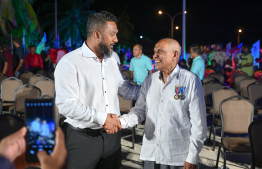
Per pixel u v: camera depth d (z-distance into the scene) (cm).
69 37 3969
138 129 616
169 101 228
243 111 445
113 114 222
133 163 434
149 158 233
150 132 234
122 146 509
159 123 230
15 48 835
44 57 1288
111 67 243
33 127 72
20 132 66
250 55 1012
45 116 73
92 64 230
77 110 215
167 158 228
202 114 226
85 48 230
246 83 743
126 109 554
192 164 224
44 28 3625
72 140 233
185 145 229
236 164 441
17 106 551
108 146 236
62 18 3984
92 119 218
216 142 548
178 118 227
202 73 666
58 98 221
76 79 224
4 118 243
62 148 63
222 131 445
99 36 225
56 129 72
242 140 413
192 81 226
